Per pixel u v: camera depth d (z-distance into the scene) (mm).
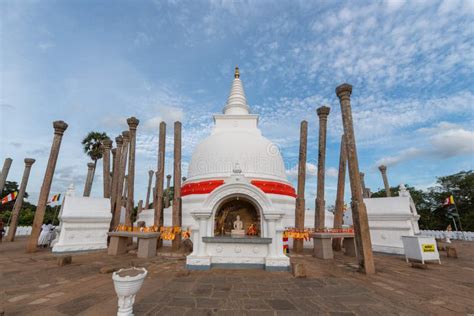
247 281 7219
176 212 13016
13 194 20500
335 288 6641
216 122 21922
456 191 35531
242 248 9219
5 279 7527
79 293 6082
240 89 24453
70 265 9711
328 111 14578
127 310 4254
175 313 4781
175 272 8359
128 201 13570
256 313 4852
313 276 8039
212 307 5125
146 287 6527
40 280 7398
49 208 41188
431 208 38125
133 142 14430
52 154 13773
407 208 13578
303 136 14883
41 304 5309
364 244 8898
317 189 14008
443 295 6191
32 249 12836
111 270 8516
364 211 9289
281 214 9289
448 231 29047
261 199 9695
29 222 33062
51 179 13656
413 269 9625
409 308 5258
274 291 6277
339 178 14602
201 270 8656
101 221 14211
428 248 10672
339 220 14242
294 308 5137
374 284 7172
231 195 9828
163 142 14469
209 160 17938
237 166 10453
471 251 16078
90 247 13484
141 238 11930
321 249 11984
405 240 11281
